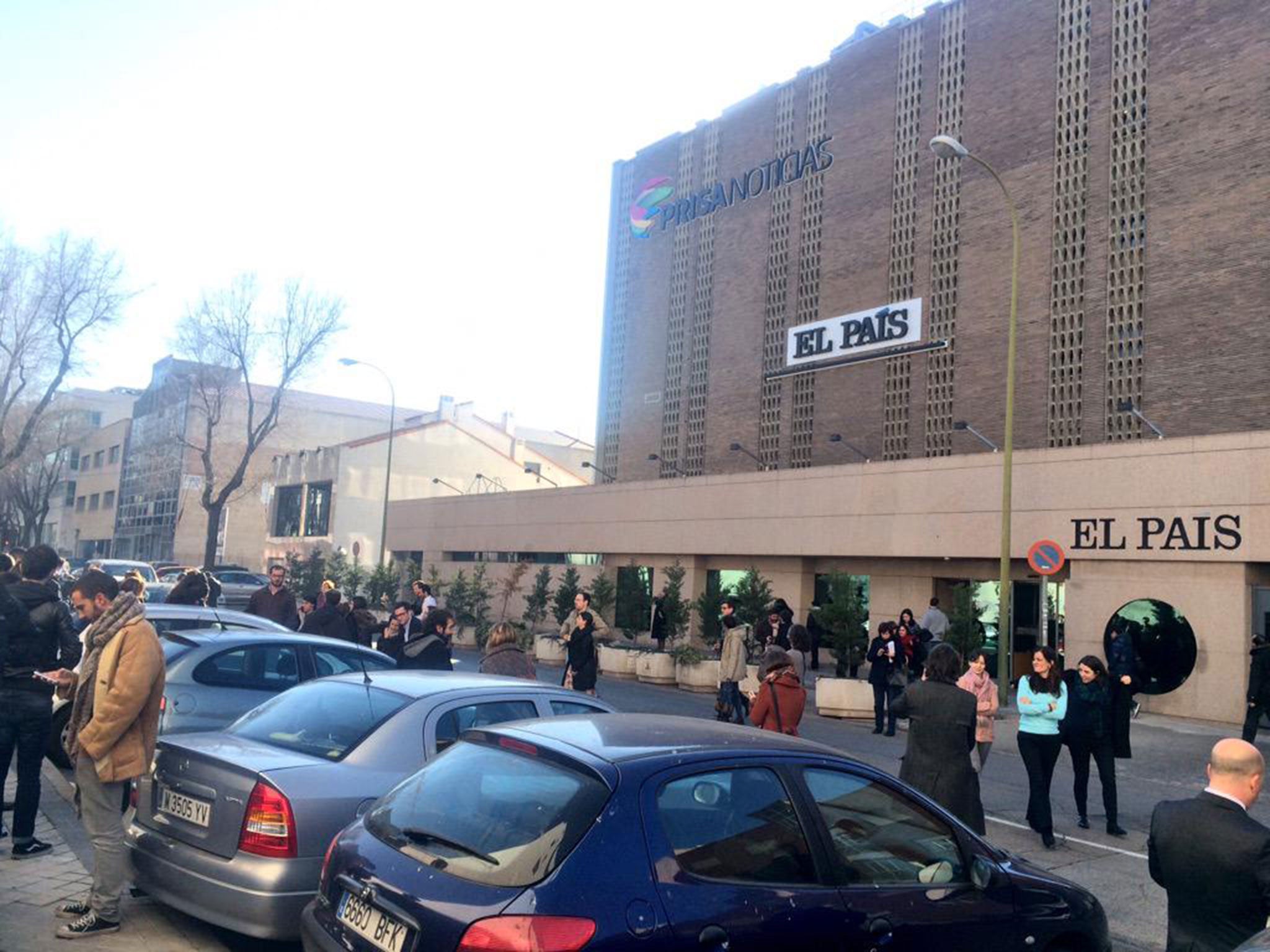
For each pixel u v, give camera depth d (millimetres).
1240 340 20609
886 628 15109
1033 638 21969
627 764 3578
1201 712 17578
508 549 39688
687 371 35500
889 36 29500
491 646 8992
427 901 3312
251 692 7488
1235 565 17438
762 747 4031
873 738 14633
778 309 32062
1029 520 20781
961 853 4305
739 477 28875
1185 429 21312
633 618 28094
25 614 6273
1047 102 24922
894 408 27672
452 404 62312
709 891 3416
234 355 46000
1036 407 24109
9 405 44938
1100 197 23500
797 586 27062
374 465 53875
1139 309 22438
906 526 23656
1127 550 18922
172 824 5105
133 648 5047
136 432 79125
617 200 40281
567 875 3201
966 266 26312
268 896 4621
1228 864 3748
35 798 6395
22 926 5125
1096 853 8484
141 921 5434
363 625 12758
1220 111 21500
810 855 3797
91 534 87375
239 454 65562
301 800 4789
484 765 3881
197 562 64938
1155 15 22984
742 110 34781
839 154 30641
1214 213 21344
